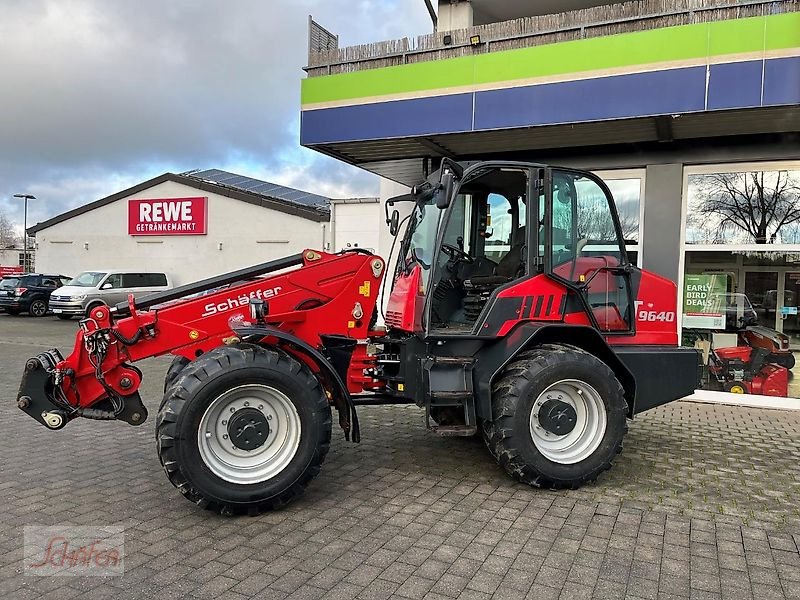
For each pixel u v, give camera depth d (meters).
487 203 5.44
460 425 4.72
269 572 3.29
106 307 4.49
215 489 3.92
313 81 8.59
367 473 5.04
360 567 3.37
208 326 4.61
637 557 3.55
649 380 5.19
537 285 4.89
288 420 4.20
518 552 3.59
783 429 6.77
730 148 7.95
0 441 5.79
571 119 7.22
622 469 5.25
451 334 4.66
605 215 5.20
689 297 8.34
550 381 4.61
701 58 6.60
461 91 7.77
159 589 3.09
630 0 10.25
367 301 5.02
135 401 4.46
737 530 3.96
